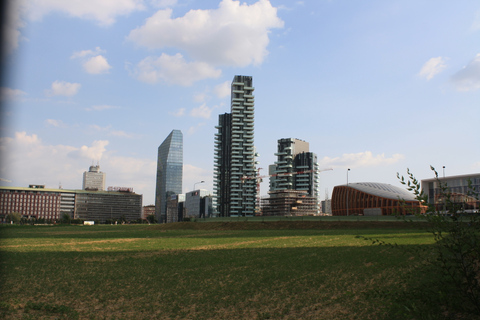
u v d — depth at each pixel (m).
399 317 18.17
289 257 39.47
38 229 119.19
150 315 21.33
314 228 100.50
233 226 112.94
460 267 14.47
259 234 79.06
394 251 38.06
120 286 27.72
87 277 30.72
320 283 26.97
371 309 20.08
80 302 23.72
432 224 14.76
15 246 55.00
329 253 40.81
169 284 28.27
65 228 129.12
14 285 27.59
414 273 25.42
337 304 21.89
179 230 107.69
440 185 14.97
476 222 14.12
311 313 20.83
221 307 22.62
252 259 39.00
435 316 15.45
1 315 20.22
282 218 113.31
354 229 90.75
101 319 20.50
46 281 29.06
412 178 15.06
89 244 58.66
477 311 14.46
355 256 37.06
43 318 20.03
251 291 25.77
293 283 27.39
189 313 21.64
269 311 21.56
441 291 14.81
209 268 34.34
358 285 25.45
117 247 53.47
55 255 43.62
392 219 98.25
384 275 27.25
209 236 75.81
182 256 42.41
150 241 64.25
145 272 32.84
